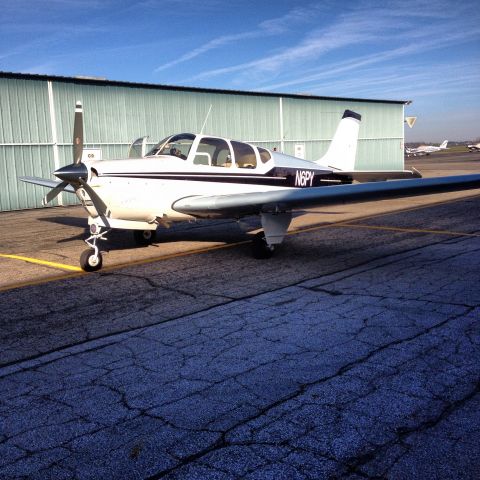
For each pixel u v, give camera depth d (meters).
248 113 20.38
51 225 11.38
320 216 11.84
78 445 2.54
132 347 3.81
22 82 14.91
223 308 4.72
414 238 8.39
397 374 3.21
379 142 25.94
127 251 7.79
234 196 6.70
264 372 3.30
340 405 2.85
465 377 3.15
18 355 3.71
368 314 4.43
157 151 7.41
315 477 2.24
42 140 15.45
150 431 2.65
